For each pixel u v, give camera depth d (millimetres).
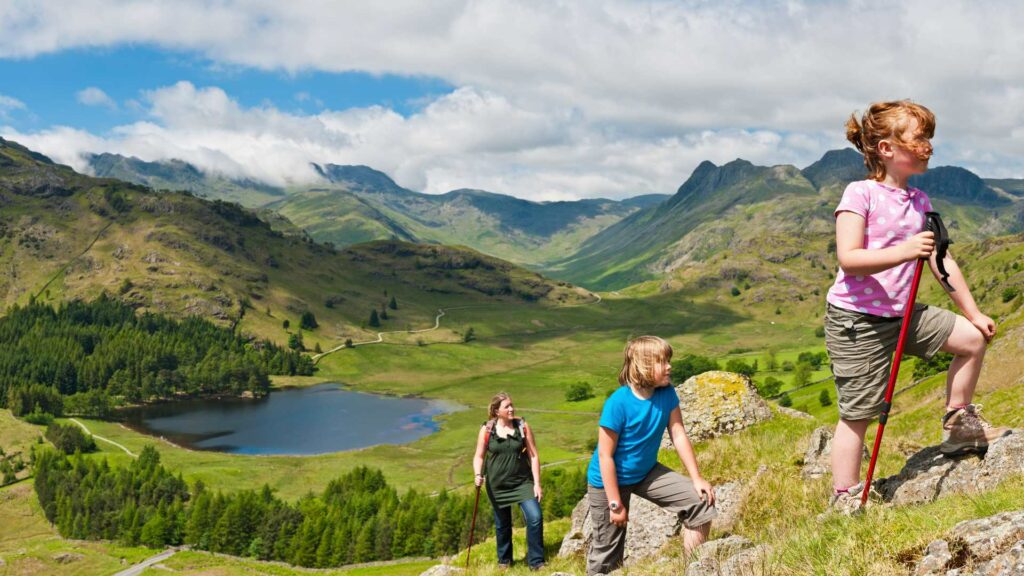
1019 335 35438
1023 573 3410
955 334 5238
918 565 4188
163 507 142125
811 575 4555
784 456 11539
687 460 6453
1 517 161625
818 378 177750
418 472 171500
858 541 4652
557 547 13500
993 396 28016
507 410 12000
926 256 4809
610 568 7113
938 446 6414
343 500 138250
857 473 5789
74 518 149625
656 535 10297
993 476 5312
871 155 5359
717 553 5883
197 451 198000
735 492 10078
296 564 118188
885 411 5121
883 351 5375
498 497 12094
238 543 129875
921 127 5012
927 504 5125
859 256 5051
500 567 12188
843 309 5453
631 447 6559
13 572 126312
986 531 4043
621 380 6656
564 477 110938
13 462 195750
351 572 104500
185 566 124125
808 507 8578
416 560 109938
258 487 163750
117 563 129000
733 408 15648
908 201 5238
